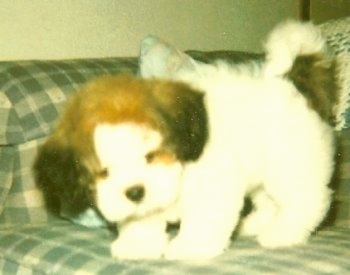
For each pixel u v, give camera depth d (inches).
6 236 30.8
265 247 27.8
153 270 24.1
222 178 26.1
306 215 28.6
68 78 36.1
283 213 29.1
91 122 24.4
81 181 26.0
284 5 65.9
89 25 46.4
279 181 28.4
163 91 26.0
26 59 42.1
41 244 28.9
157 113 24.7
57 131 27.2
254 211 32.0
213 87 28.3
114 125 23.7
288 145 28.0
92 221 31.6
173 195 24.5
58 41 44.4
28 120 33.2
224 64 31.1
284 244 28.0
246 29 61.4
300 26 30.5
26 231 31.3
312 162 28.5
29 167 33.2
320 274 23.1
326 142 29.5
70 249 27.7
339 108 40.6
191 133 25.5
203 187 26.0
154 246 26.4
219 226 26.1
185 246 25.9
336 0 69.6
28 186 33.4
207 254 25.7
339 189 36.3
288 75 30.0
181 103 25.7
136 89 25.5
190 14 54.9
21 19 42.1
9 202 33.5
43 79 35.1
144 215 26.3
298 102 28.8
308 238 29.1
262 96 28.3
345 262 24.6
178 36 54.1
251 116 27.8
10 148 33.6
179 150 25.0
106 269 24.8
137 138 23.6
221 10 58.2
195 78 28.9
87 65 39.0
